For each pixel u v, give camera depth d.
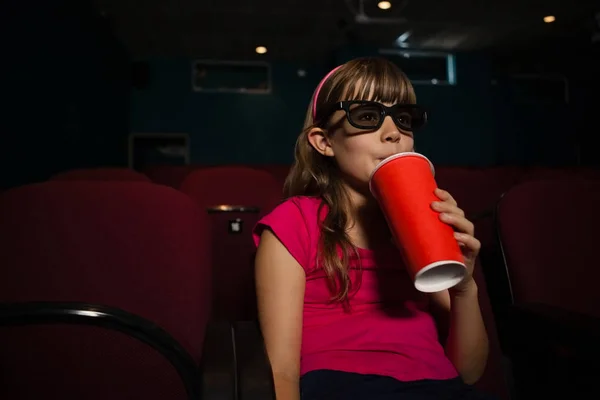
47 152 4.74
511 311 1.00
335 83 0.90
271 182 2.20
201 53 9.20
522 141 9.77
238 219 2.07
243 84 9.74
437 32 8.18
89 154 6.32
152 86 9.38
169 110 9.41
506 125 9.72
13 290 0.84
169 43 8.58
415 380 0.78
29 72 4.27
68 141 5.41
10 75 3.87
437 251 0.61
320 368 0.78
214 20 7.46
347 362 0.79
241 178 2.18
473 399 0.77
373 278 0.87
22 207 0.87
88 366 0.85
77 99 5.77
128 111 9.07
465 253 0.75
